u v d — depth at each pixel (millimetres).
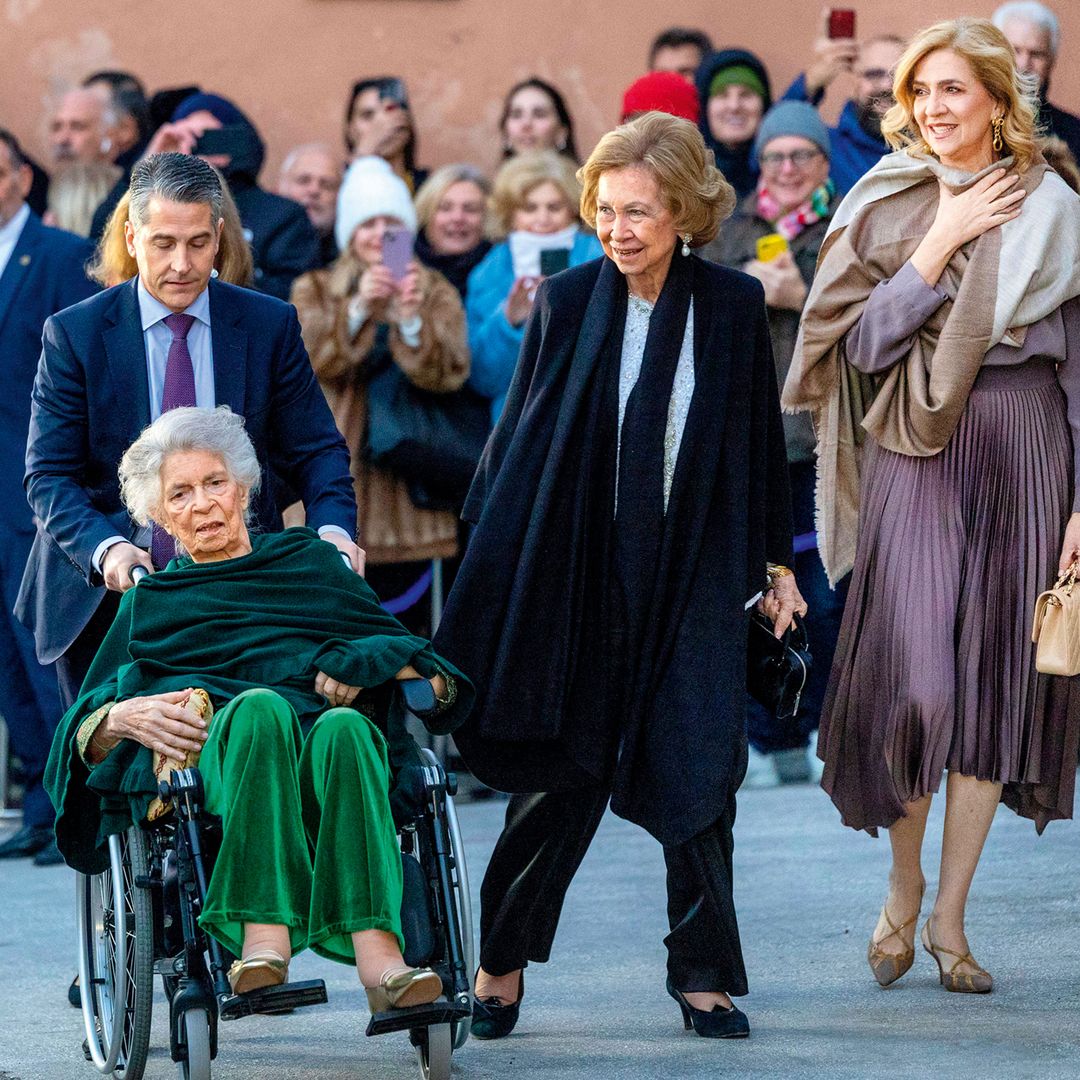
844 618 20609
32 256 28922
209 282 19406
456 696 17250
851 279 20469
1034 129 20172
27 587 19906
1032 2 30641
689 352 18344
